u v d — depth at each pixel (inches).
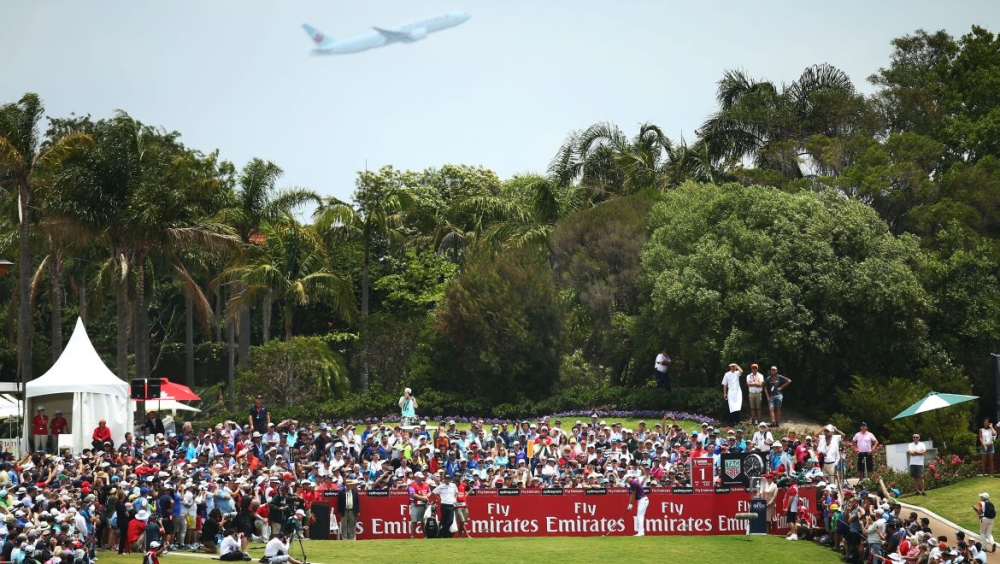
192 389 4726.9
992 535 2519.7
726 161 5054.1
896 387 3580.2
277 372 4025.6
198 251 4503.0
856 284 3740.2
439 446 2812.5
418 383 4097.0
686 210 4079.7
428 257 5059.1
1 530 1745.8
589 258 4215.1
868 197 4547.2
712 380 3973.9
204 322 4015.8
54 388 2957.7
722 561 2151.8
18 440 2972.4
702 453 2770.7
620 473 2605.8
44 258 4429.1
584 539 2342.5
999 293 4033.0
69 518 1860.2
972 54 5388.8
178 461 2556.6
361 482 2428.6
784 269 3843.5
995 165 4726.9
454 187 5940.0
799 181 4584.2
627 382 4315.9
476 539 2322.8
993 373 3949.3
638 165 4749.0
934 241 4402.1
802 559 2222.0
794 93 5172.2
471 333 4033.0
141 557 2044.8
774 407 3489.2
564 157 4899.1
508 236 4426.7
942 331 4005.9
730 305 3732.8
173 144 5024.6
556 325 4030.5
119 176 3690.9
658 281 3848.4
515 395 4020.7
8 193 4207.7
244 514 2198.6
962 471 3034.0
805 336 3705.7
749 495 2463.1
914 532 2214.6
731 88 5260.8
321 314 5275.6
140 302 3843.5
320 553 2122.3
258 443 2829.7
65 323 5502.0
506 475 2581.2
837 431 2881.4
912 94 5064.0
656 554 2165.4
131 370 5285.4
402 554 2116.1
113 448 2600.9
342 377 4195.4
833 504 2322.8
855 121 5007.4
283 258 4456.2
